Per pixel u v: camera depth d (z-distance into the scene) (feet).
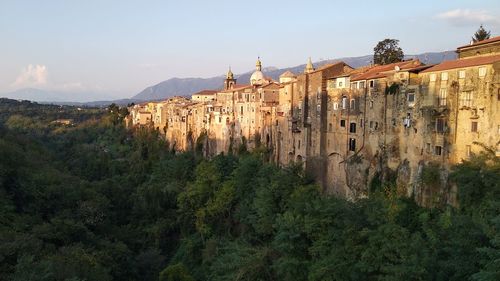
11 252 200.34
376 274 173.58
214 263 253.65
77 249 236.43
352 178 310.04
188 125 615.16
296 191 260.83
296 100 387.34
